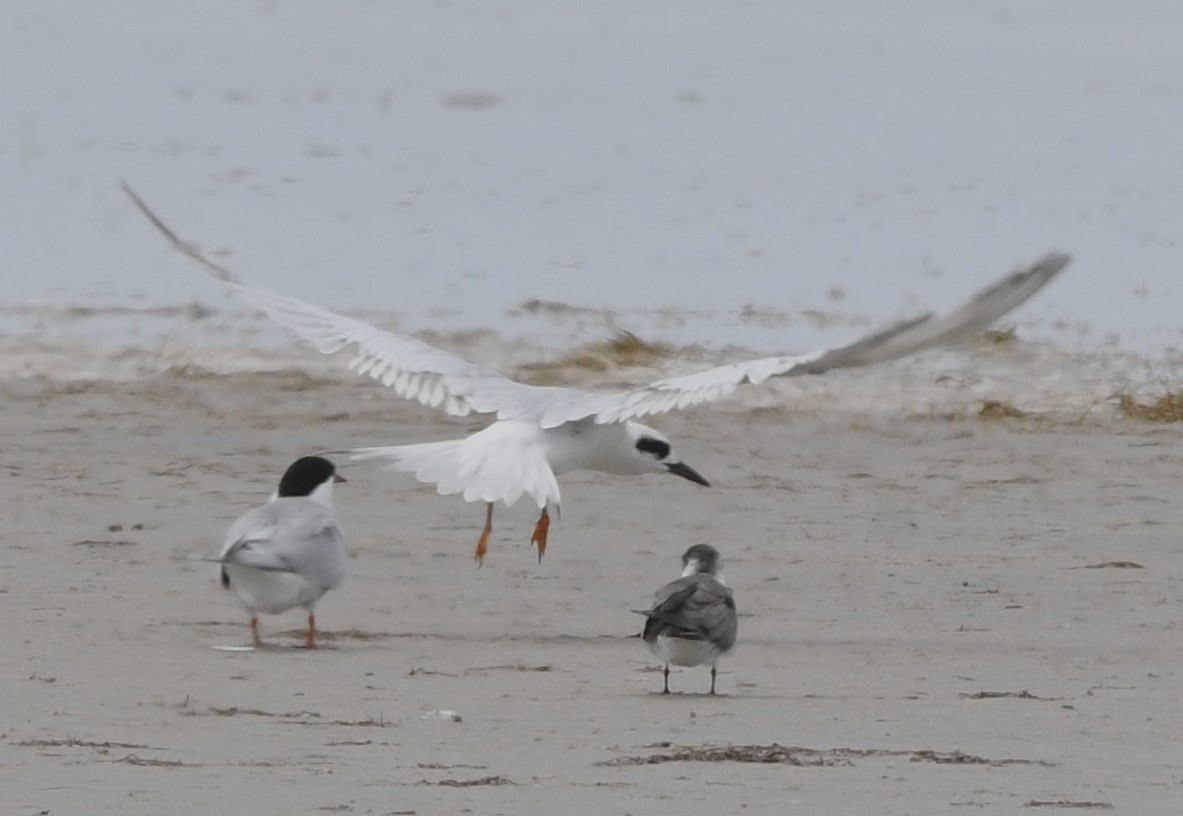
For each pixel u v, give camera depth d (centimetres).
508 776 869
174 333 2514
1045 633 1334
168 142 4262
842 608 1409
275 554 1226
